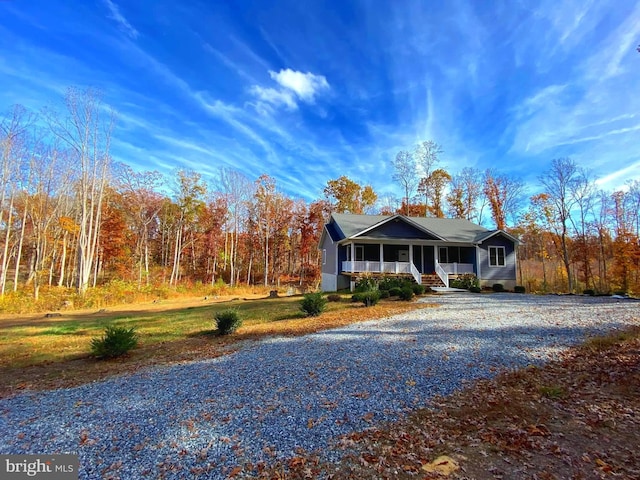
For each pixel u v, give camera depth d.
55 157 27.81
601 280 29.06
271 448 3.16
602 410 3.75
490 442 3.16
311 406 4.12
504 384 4.63
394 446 3.14
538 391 4.36
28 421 4.01
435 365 5.52
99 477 2.79
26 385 5.46
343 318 10.36
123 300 20.45
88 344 8.50
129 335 7.47
